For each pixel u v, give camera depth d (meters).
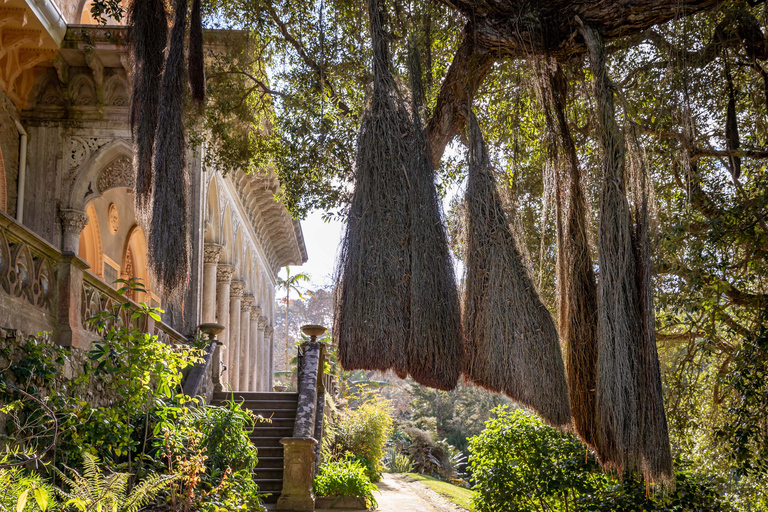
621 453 3.43
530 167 6.83
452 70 4.73
